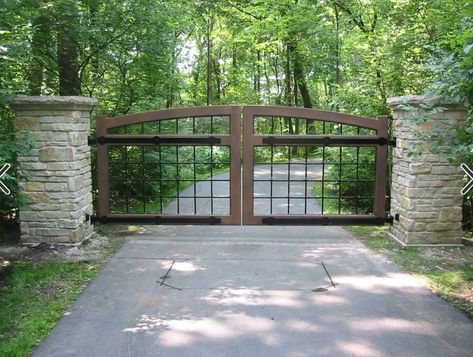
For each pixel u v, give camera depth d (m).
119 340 3.09
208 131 15.02
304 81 16.64
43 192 5.27
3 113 5.71
